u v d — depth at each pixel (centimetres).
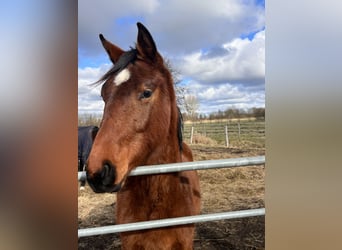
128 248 122
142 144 108
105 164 97
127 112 104
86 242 186
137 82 107
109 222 203
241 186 212
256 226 191
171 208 119
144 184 117
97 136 101
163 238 118
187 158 154
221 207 198
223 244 181
